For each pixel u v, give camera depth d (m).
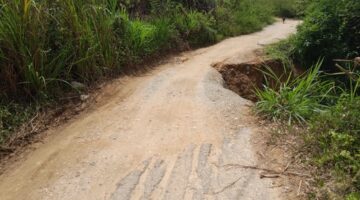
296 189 3.50
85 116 5.43
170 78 7.02
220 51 9.74
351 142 3.90
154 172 3.86
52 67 5.78
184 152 4.21
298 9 10.48
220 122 4.94
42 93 5.45
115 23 7.36
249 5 15.71
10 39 5.23
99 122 5.15
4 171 4.21
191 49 10.01
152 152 4.26
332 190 3.39
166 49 8.94
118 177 3.81
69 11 6.02
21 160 4.40
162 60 8.52
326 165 3.74
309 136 4.23
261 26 14.26
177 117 5.15
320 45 8.52
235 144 4.34
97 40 6.57
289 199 3.38
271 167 3.87
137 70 7.48
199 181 3.66
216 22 12.20
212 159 4.04
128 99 5.94
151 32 8.28
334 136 3.98
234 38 12.01
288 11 18.61
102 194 3.56
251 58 8.68
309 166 3.80
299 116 4.80
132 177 3.79
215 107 5.43
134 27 7.75
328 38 8.37
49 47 5.73
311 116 4.81
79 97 5.88
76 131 4.94
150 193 3.52
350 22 8.12
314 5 8.95
